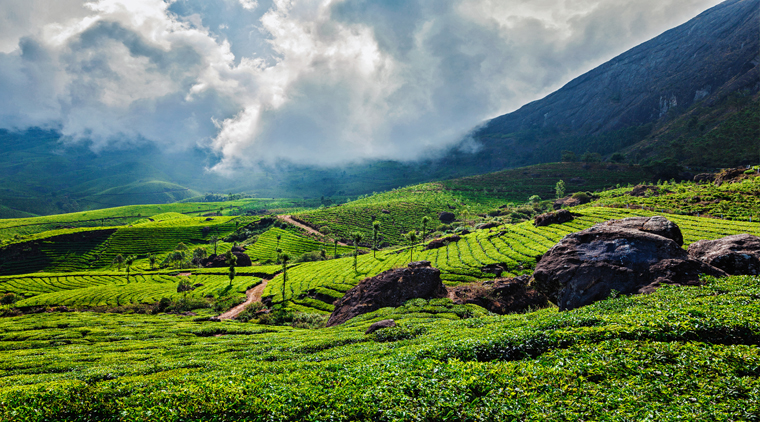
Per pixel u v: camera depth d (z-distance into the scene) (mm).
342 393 13234
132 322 70312
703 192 111688
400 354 18188
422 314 43531
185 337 54031
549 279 31656
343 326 46938
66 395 14836
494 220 185250
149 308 92812
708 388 10523
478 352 16703
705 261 30031
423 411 11328
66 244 196625
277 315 71000
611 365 12602
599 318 17828
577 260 30953
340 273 112188
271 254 176375
